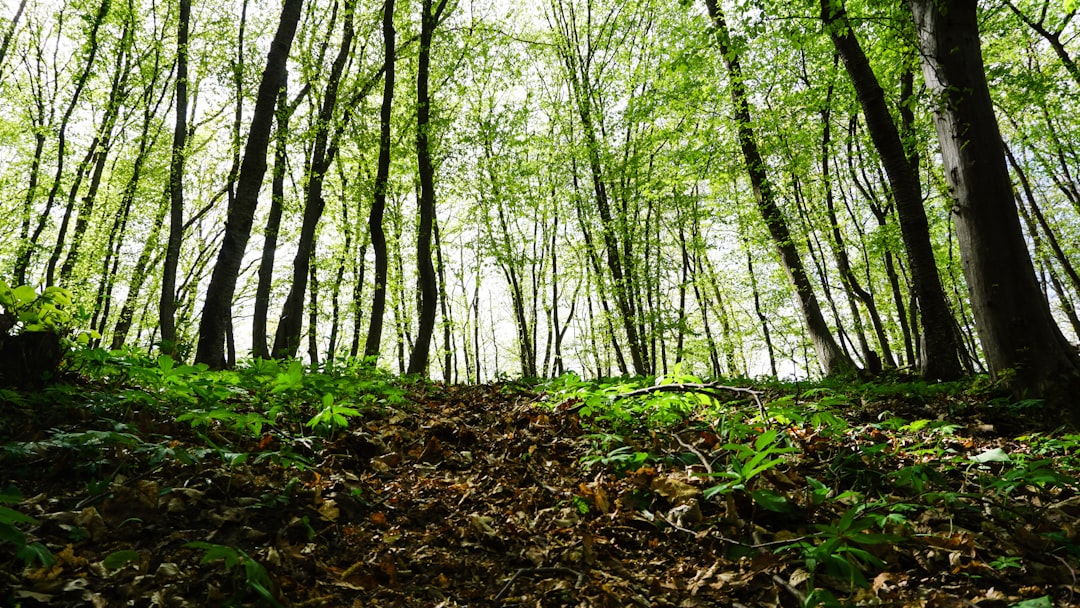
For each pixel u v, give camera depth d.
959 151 6.13
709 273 25.55
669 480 3.50
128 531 2.79
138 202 19.98
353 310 21.08
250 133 8.02
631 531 3.27
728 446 3.03
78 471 3.24
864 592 2.46
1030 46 16.30
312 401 5.16
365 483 3.78
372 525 3.30
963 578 2.63
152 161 20.02
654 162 19.59
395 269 24.00
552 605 2.62
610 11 20.39
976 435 5.09
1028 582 2.59
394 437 4.75
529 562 3.02
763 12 7.75
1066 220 24.81
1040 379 5.51
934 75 6.30
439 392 7.41
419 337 11.23
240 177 7.87
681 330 19.83
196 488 3.21
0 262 17.33
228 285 7.64
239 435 4.07
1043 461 3.05
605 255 24.11
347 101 16.30
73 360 4.55
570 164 21.98
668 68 10.00
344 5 14.24
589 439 4.67
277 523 3.10
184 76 15.17
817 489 3.12
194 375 4.29
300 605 2.43
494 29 16.73
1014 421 5.37
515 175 21.77
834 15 7.52
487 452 4.71
